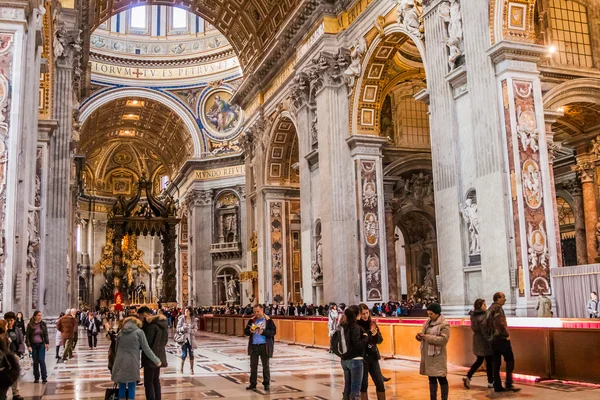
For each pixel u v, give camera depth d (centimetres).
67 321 1320
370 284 1881
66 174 1714
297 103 2261
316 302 2148
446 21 1411
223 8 2872
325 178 1972
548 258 1192
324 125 1998
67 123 1734
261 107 2720
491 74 1244
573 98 1387
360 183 1917
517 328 892
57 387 904
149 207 3444
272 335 862
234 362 1262
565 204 2191
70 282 2258
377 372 672
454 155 1366
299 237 2694
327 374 1009
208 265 4241
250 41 2848
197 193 4291
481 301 791
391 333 1245
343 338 639
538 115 1232
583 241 1892
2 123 870
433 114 1439
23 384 939
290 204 2694
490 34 1252
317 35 2077
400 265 2947
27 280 1102
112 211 3316
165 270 3362
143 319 688
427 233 2538
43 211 1452
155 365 648
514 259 1174
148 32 4225
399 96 2308
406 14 1611
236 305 3859
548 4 1420
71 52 1761
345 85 1980
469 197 1329
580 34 1440
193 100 4312
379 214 1931
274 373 1038
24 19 903
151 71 4238
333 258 1911
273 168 2683
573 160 1958
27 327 954
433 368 619
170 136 4800
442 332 623
